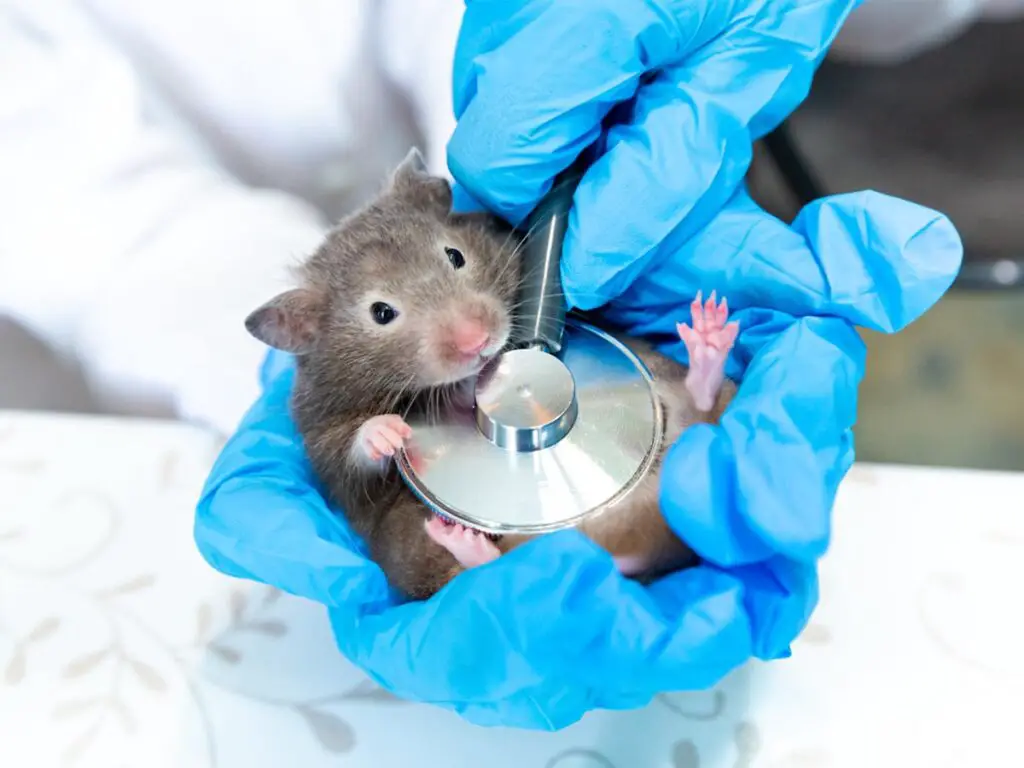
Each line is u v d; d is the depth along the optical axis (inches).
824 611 8.3
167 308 12.0
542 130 8.3
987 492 8.9
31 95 12.3
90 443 9.9
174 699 8.2
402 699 8.1
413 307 8.6
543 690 7.1
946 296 17.6
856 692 7.9
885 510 8.8
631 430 7.5
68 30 12.5
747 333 8.5
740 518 7.3
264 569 7.6
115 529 9.3
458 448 7.6
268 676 8.3
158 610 8.7
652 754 7.8
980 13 15.1
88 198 12.3
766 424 7.3
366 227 9.2
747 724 7.9
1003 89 16.9
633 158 8.2
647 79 8.8
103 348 12.1
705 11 8.3
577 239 8.2
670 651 6.9
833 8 8.4
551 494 7.3
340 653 8.4
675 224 8.2
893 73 17.2
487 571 7.1
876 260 7.9
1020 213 15.4
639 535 7.5
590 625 6.9
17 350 13.9
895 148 16.5
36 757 8.0
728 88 8.4
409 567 8.1
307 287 9.1
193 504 9.4
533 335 8.0
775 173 16.5
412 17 13.3
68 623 8.7
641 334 9.0
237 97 14.0
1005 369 16.7
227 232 12.5
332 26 13.4
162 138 12.9
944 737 7.7
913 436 16.1
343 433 8.6
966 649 8.1
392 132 15.3
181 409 11.7
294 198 14.4
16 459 9.8
